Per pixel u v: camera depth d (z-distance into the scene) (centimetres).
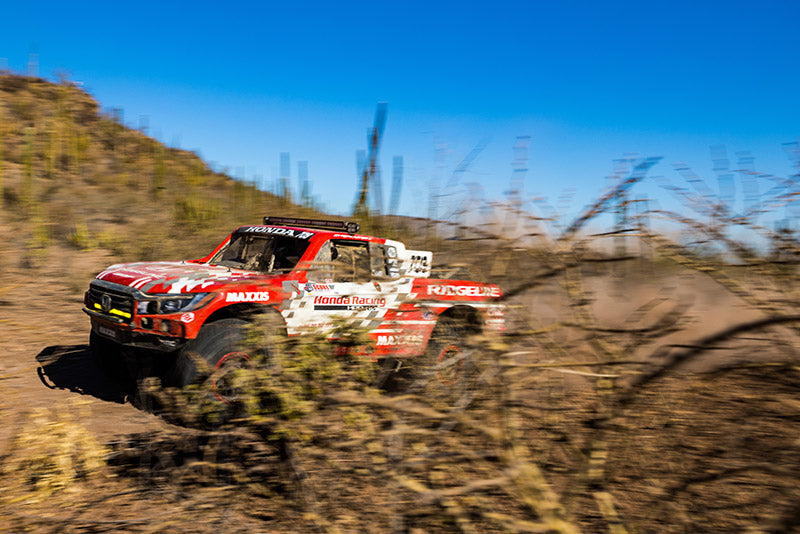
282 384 338
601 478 279
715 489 329
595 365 260
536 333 272
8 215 1013
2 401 491
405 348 367
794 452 253
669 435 326
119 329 498
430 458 288
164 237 1036
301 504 331
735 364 261
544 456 299
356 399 285
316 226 642
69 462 367
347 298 562
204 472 377
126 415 491
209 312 485
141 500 344
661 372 255
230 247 648
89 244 962
